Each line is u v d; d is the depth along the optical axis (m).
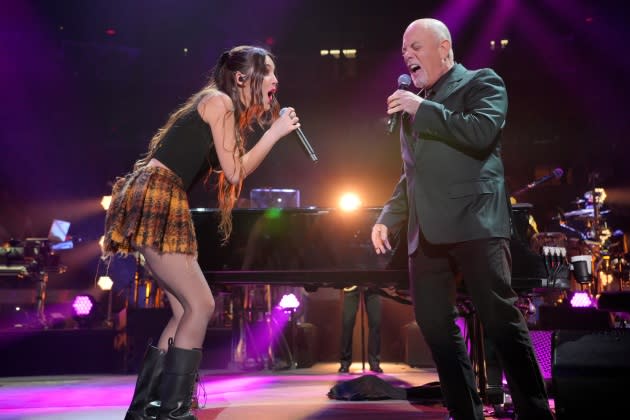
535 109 11.88
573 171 11.62
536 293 3.08
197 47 12.28
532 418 2.14
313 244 3.21
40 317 7.16
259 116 2.34
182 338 2.08
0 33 11.72
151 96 12.27
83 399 3.86
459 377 2.25
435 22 2.38
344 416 2.74
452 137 2.11
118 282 6.27
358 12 12.12
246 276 3.25
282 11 11.97
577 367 1.92
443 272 2.26
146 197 2.06
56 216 12.16
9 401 3.76
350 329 5.62
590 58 11.54
